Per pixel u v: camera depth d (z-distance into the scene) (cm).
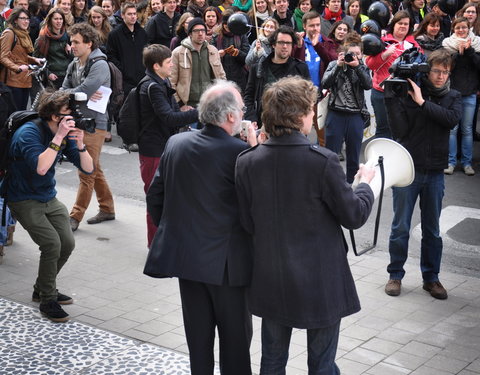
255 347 508
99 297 593
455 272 654
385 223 782
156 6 1230
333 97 828
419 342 518
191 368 419
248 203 373
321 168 351
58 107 532
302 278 357
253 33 1130
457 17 970
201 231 392
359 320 551
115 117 1130
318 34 921
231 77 990
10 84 1066
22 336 522
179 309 573
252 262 396
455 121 566
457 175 962
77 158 551
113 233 748
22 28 1062
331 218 361
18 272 644
